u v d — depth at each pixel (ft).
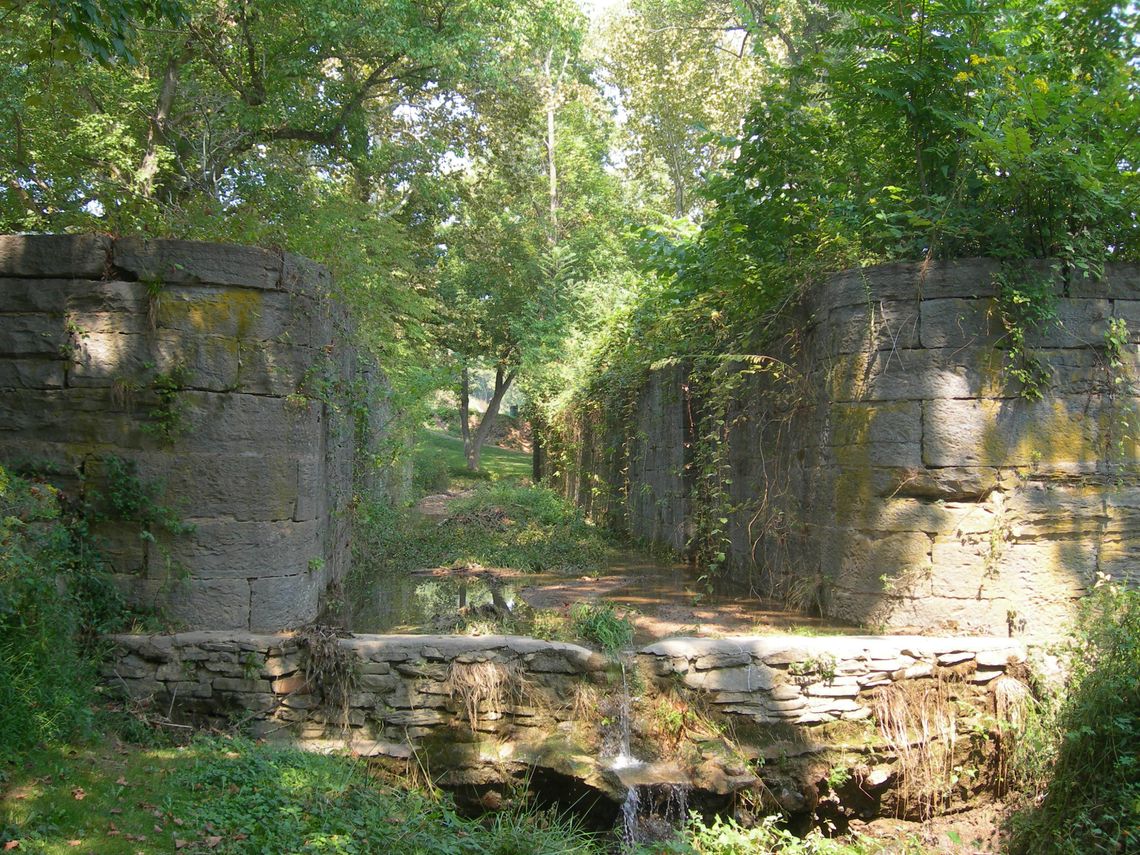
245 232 23.43
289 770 16.58
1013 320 21.16
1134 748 15.48
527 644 19.07
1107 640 17.16
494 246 87.35
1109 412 21.40
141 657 18.90
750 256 27.35
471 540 39.40
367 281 31.71
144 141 46.75
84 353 19.88
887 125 25.22
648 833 16.90
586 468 55.11
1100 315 21.47
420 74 55.47
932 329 21.31
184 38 46.03
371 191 64.23
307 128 54.85
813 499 24.41
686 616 24.26
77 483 19.74
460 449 116.47
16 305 20.03
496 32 53.78
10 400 19.92
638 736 18.30
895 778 18.80
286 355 20.72
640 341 39.96
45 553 17.85
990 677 19.71
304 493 21.06
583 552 38.04
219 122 48.52
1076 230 21.75
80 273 20.01
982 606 20.89
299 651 19.21
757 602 26.45
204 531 19.83
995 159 21.06
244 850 13.58
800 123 26.78
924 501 21.34
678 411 35.86
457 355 75.66
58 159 39.93
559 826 17.30
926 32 23.31
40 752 15.53
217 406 20.02
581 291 76.79
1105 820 14.88
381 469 36.73
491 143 68.80
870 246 23.39
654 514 39.91
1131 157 22.33
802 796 18.30
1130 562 21.29
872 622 21.76
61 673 16.87
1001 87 22.24
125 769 15.83
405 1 46.68
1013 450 21.06
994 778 19.29
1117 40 23.07
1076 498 21.11
